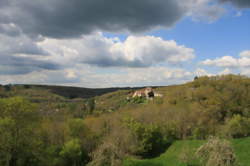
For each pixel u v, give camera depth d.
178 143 58.47
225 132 57.72
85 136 55.09
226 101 77.06
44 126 51.34
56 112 96.38
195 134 65.31
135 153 53.28
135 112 84.38
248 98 77.44
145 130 55.25
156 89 177.88
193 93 99.25
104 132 65.56
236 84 90.19
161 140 60.09
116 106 141.12
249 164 33.81
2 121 30.64
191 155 39.03
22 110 33.94
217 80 110.19
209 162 22.97
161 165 41.19
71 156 45.84
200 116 71.81
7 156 31.58
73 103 139.12
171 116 76.38
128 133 54.75
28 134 34.94
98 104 155.00
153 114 80.38
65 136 53.25
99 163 30.42
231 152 23.06
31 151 34.56
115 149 31.94
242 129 56.47
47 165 37.75
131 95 173.50
